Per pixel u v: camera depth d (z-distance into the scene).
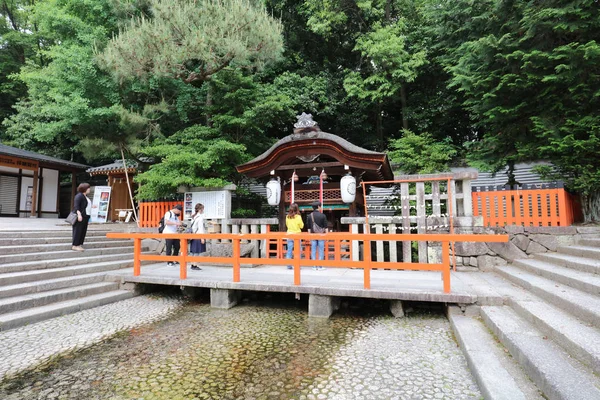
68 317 4.84
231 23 8.34
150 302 5.81
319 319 4.93
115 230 9.64
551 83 7.38
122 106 10.77
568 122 6.90
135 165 14.60
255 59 9.66
